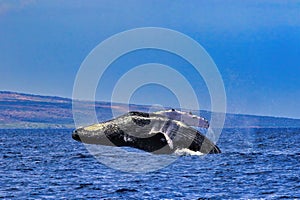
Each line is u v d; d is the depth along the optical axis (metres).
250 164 193.00
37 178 160.75
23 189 141.50
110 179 157.50
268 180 156.75
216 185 147.38
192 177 160.38
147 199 127.75
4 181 155.12
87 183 150.12
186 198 129.00
